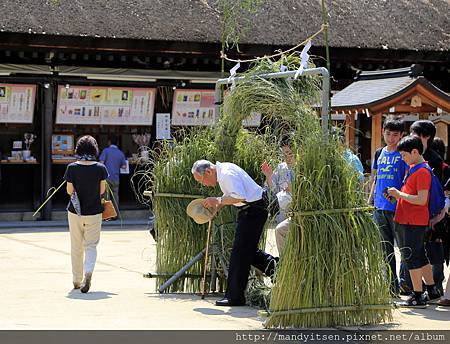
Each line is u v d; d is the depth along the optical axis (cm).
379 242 817
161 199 996
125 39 1947
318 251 787
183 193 993
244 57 2059
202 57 2053
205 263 957
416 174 891
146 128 2108
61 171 2047
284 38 2066
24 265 1228
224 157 984
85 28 1938
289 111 854
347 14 2233
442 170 987
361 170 902
